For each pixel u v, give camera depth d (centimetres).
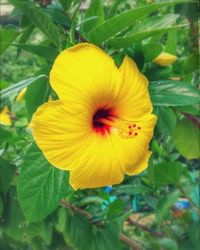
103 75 34
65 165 34
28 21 44
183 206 64
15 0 38
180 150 49
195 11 49
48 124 33
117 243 51
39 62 52
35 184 36
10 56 186
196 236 59
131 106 36
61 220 50
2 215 46
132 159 36
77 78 33
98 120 36
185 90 38
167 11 66
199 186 62
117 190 59
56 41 37
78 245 50
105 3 55
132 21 37
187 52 57
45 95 39
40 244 52
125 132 35
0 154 44
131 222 63
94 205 53
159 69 43
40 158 36
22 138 45
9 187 46
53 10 39
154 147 61
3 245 53
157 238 62
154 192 61
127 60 35
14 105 64
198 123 46
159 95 38
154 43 42
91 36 38
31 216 36
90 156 34
